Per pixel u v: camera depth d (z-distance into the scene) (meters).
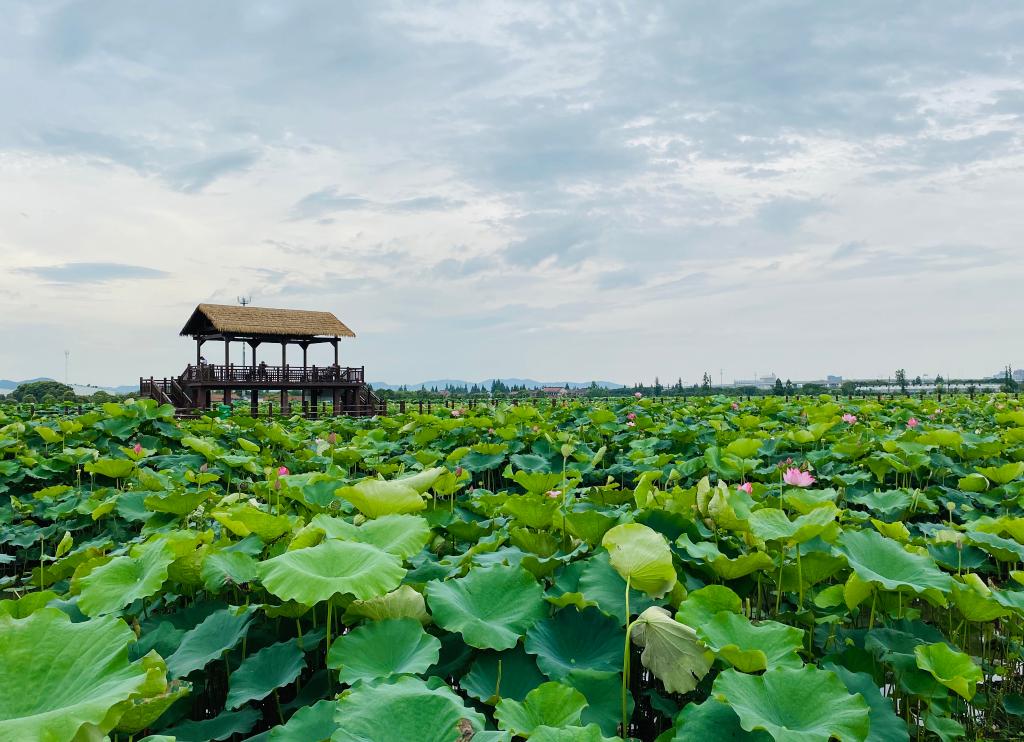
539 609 3.26
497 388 58.12
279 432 10.96
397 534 3.49
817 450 9.08
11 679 2.08
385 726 2.07
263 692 2.97
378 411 32.78
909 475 8.52
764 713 2.39
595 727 2.03
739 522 3.94
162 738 2.06
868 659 3.40
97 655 2.21
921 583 3.35
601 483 8.92
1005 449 9.27
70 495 8.05
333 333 33.22
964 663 3.02
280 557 2.98
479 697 2.78
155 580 3.31
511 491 8.82
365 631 2.96
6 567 7.88
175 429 12.06
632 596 3.33
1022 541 4.40
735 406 17.03
